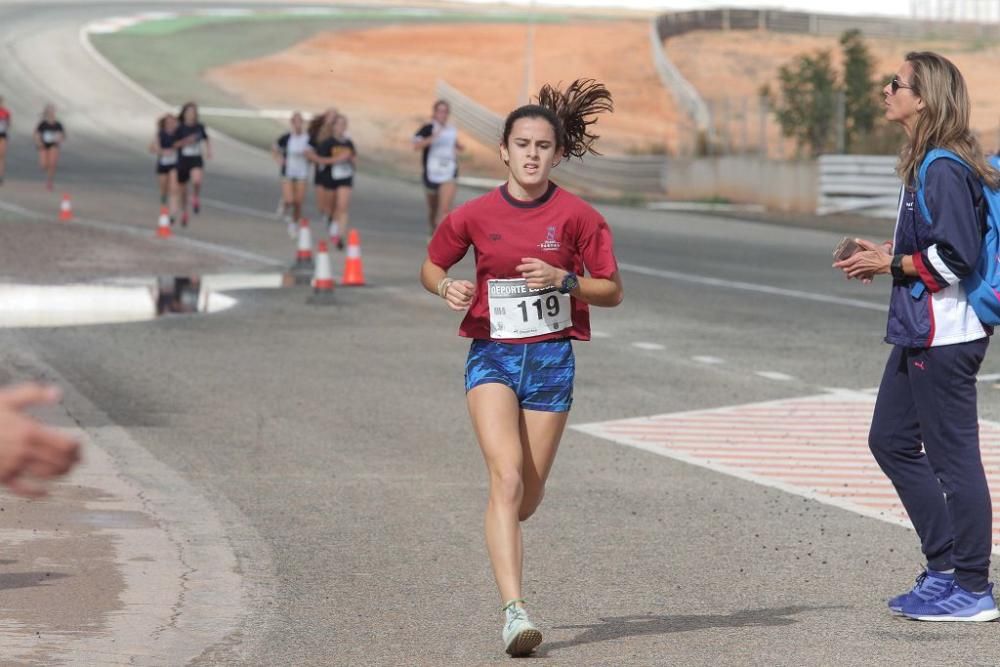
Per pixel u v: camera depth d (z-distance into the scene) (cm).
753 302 4584
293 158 6481
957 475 1490
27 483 574
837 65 18000
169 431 2519
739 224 7869
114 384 2984
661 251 6291
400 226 7294
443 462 2320
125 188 9144
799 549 1816
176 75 16012
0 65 15675
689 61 18538
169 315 4109
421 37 19938
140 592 1549
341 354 3444
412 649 1377
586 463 2353
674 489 2166
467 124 13662
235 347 3528
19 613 1455
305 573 1661
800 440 2545
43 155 8831
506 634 1330
